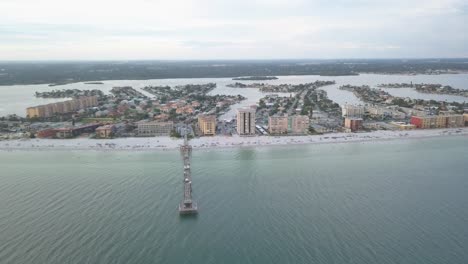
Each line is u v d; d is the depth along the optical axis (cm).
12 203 18325
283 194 19425
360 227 15850
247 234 15338
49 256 13738
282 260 13550
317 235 15200
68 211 17388
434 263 13350
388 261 13450
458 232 15438
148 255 13875
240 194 19438
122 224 16112
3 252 13988
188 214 17088
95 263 13362
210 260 13575
